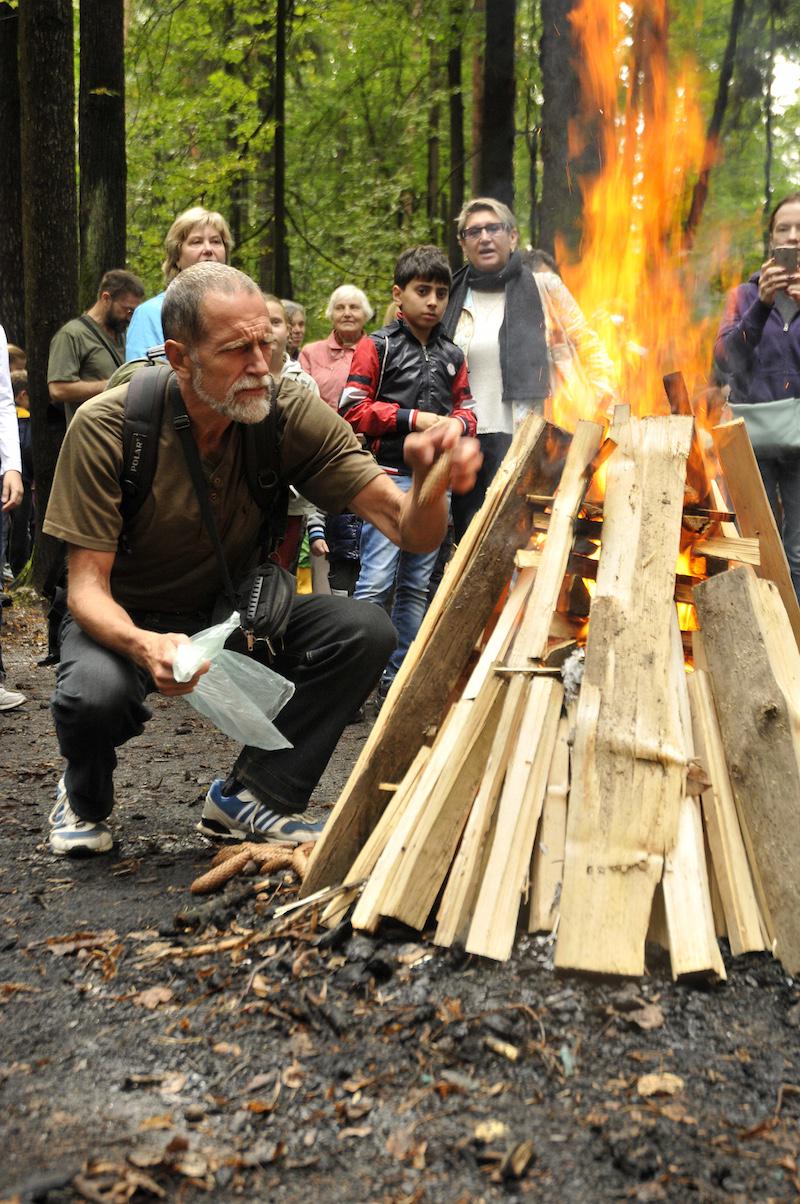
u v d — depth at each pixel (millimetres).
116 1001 2436
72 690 3186
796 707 2533
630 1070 2100
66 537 3070
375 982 2395
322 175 19078
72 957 2664
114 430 3059
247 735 3104
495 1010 2248
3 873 3285
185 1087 2113
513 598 2852
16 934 2805
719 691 2639
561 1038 2182
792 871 2402
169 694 2885
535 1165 1864
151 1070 2172
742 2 9070
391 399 5246
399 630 5824
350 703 3352
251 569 3338
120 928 2820
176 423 3051
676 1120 1964
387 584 5645
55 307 9945
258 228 16109
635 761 2471
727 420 4527
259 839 3449
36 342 9969
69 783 3393
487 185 11195
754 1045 2158
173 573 3250
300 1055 2191
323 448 3164
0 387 5715
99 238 10602
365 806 2830
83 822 3432
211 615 3338
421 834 2562
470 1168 1868
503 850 2484
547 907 2439
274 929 2668
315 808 4020
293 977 2441
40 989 2502
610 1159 1878
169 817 3912
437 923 2539
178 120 16281
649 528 2723
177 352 2951
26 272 9977
